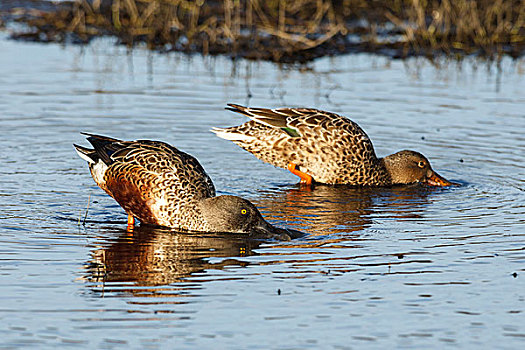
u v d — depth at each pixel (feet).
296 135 50.55
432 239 39.42
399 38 84.43
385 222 42.47
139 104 62.75
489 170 51.49
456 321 30.99
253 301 32.30
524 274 35.06
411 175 51.24
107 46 79.92
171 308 31.60
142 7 88.48
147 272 35.06
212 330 29.91
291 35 81.76
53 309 31.35
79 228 40.60
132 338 29.27
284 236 39.93
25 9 89.66
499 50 81.00
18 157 51.60
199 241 39.47
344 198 47.91
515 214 43.39
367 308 31.86
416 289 33.53
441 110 62.90
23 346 28.60
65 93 65.21
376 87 68.64
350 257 37.01
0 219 41.04
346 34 84.53
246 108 51.44
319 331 29.96
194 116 60.39
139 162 41.50
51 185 47.03
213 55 77.77
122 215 43.27
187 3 88.28
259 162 53.93
